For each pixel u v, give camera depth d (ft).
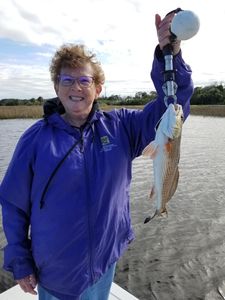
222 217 27.91
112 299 11.02
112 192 7.61
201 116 204.74
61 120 7.46
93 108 7.82
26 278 7.88
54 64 7.77
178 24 6.79
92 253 7.55
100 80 7.93
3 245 22.36
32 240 7.73
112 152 7.66
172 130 7.12
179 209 29.96
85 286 7.75
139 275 19.48
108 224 7.71
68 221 7.18
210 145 72.79
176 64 7.62
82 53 7.53
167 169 7.30
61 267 7.54
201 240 23.66
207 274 19.44
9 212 7.68
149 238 24.03
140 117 8.35
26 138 7.47
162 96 7.84
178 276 19.31
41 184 7.17
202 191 35.81
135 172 45.57
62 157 7.16
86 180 7.26
